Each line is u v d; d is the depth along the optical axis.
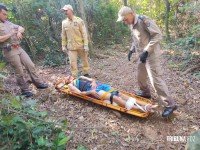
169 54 6.92
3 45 4.23
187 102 4.16
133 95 4.22
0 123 2.68
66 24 5.09
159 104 4.13
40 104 4.34
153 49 3.52
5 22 4.25
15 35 4.31
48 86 5.09
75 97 4.54
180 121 3.64
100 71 6.17
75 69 5.43
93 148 3.17
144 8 10.41
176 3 8.38
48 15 7.57
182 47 6.96
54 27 7.74
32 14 7.36
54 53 7.16
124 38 9.83
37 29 7.46
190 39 6.73
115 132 3.48
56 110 4.12
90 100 4.14
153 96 4.48
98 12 9.12
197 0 7.48
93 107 4.18
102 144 3.24
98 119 3.82
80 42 5.25
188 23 7.97
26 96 4.56
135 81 5.31
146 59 3.62
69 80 4.79
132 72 5.94
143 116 3.62
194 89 4.62
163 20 9.66
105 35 9.53
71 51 5.28
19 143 2.83
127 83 5.23
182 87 4.75
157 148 3.13
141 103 3.83
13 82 5.29
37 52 7.50
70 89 4.41
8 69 5.98
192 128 3.46
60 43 7.73
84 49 5.27
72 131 3.51
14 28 4.20
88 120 3.80
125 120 3.76
